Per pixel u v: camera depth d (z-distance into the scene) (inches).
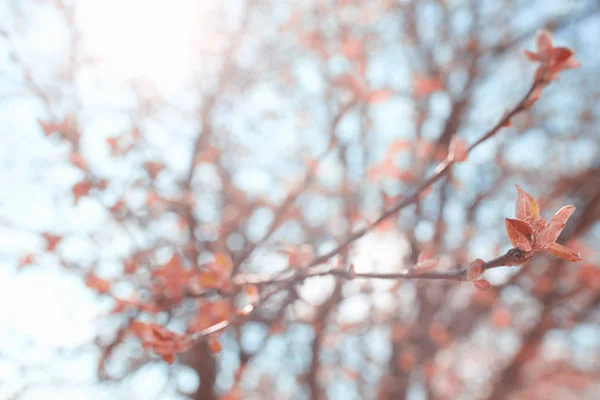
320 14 156.6
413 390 216.4
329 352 196.9
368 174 116.1
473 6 205.5
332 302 147.2
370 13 158.9
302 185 123.4
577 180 191.3
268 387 207.6
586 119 212.2
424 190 66.1
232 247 143.9
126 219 104.6
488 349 234.4
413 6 198.5
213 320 80.7
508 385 205.3
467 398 240.4
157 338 62.6
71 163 89.7
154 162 97.1
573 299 181.6
